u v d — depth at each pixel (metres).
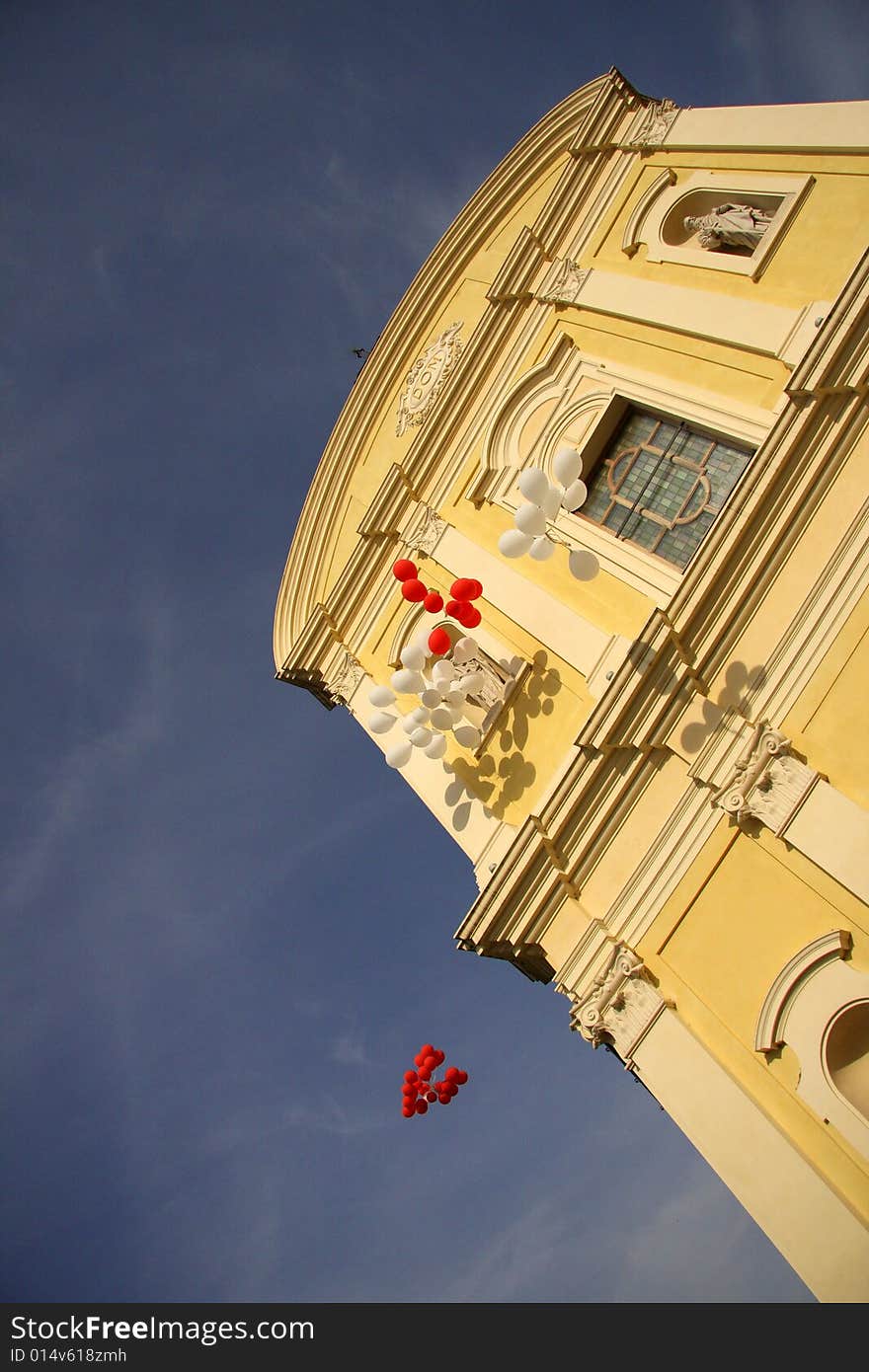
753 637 8.05
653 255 11.10
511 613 10.62
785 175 10.02
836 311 7.86
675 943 7.93
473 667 10.55
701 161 11.26
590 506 10.77
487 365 12.56
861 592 7.54
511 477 11.59
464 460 12.43
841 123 9.55
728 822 7.86
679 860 8.09
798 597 7.87
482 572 11.26
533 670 10.24
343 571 13.47
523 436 11.70
